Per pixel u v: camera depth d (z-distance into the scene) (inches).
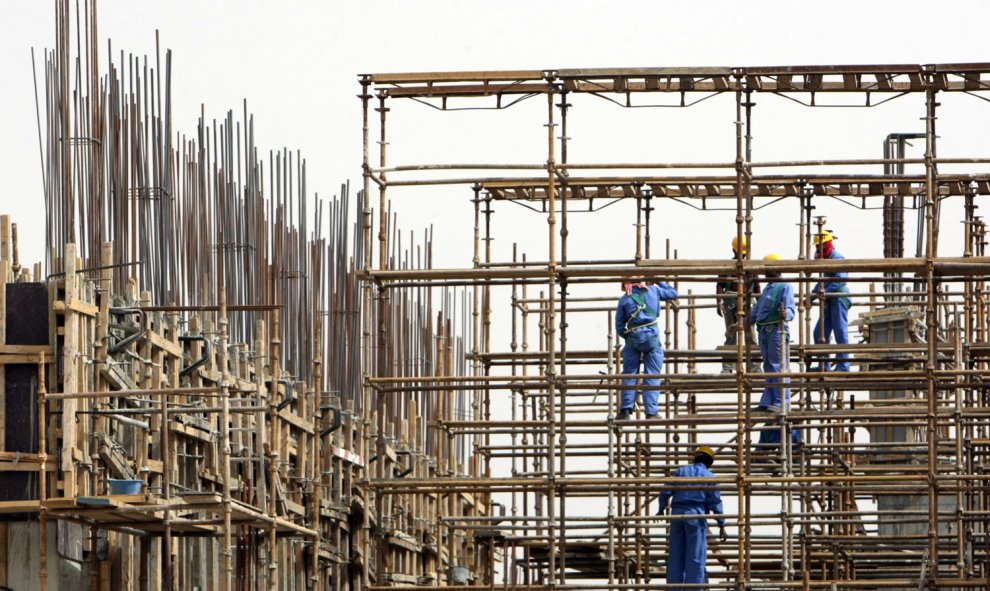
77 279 1835.6
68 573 1882.4
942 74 1977.1
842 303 2463.1
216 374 2174.0
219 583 2239.2
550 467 2009.1
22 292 1851.6
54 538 1866.4
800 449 2186.3
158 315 2053.4
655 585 1987.0
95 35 1990.7
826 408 2488.9
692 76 1973.4
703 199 2445.9
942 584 1958.7
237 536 2263.8
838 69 1972.2
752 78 2004.2
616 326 2282.2
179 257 2187.5
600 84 2034.9
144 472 1956.2
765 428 2129.7
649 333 2251.5
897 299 2795.3
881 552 2354.8
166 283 2110.0
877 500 2743.6
